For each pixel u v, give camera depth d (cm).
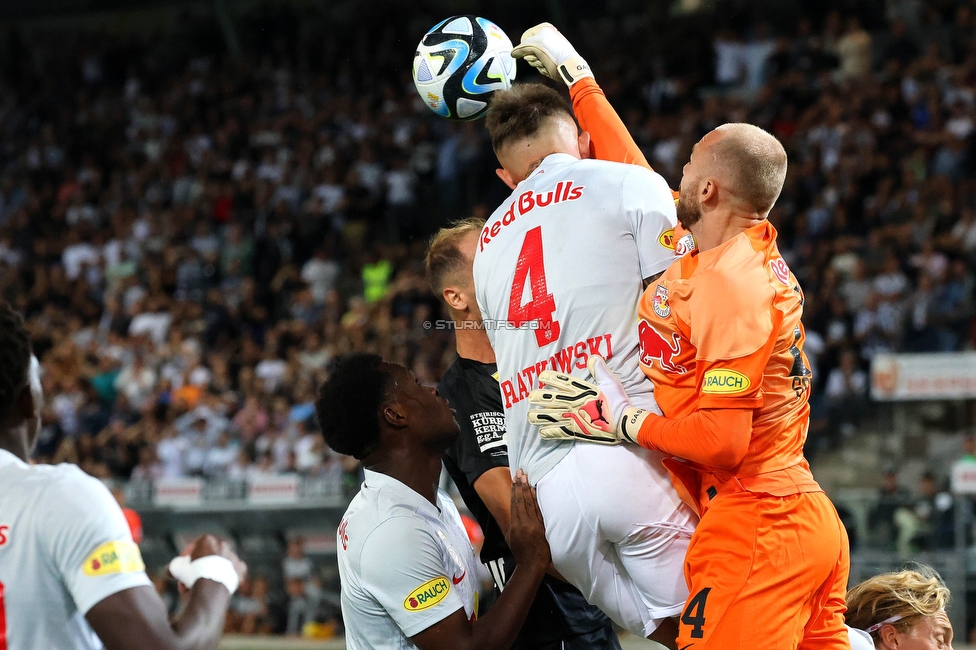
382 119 4025
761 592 525
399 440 608
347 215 3662
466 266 727
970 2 3672
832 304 2697
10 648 427
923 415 2694
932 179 2917
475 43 725
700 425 520
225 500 2386
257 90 4400
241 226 3706
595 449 564
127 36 4916
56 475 448
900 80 3341
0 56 4881
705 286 530
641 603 586
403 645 591
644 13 4175
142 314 3372
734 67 3734
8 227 4062
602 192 581
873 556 1970
